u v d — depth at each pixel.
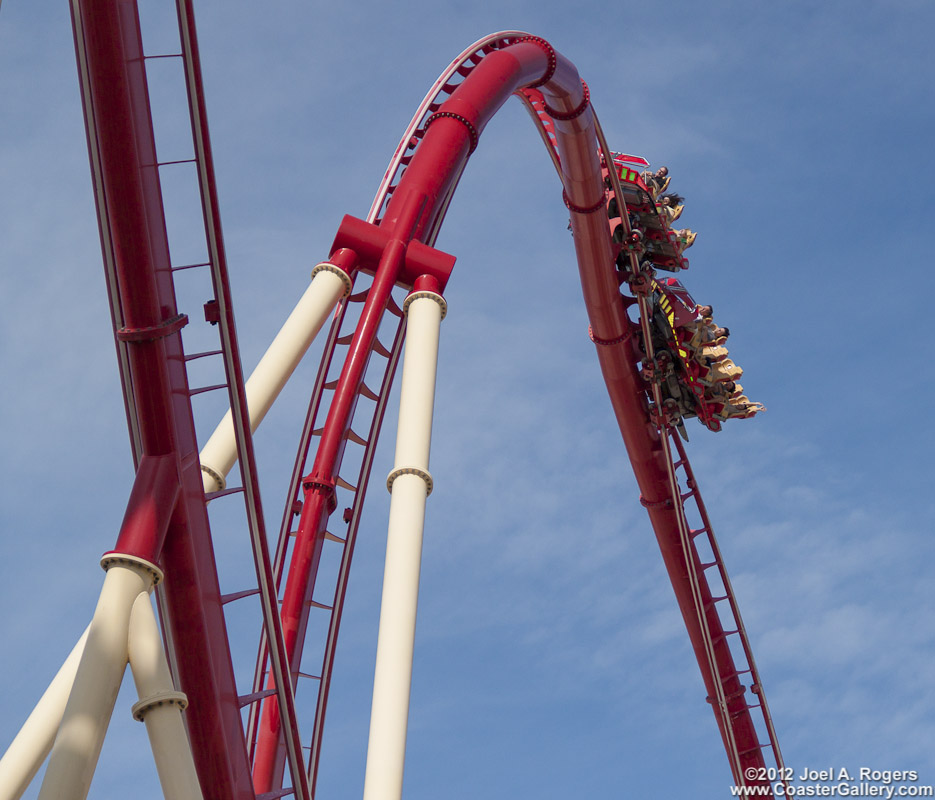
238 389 12.89
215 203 12.50
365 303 18.64
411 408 16.34
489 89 22.08
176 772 10.57
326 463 18.95
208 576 12.53
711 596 28.20
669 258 26.72
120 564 11.24
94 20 11.18
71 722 10.45
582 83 24.78
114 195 11.63
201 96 12.28
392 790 13.10
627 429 27.55
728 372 26.16
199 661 12.26
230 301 12.73
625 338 26.59
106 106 11.43
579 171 24.91
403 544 15.03
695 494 27.72
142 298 11.92
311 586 18.61
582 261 25.91
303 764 13.37
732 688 28.38
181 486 12.13
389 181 21.91
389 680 13.89
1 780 13.47
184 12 12.05
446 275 18.89
